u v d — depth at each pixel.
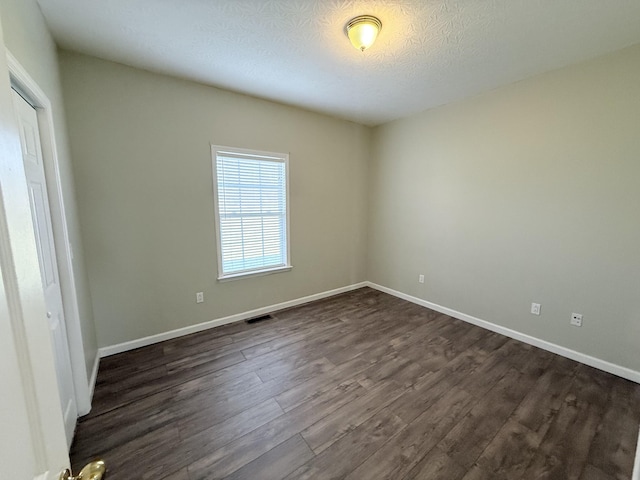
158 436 1.64
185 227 2.81
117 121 2.38
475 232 3.10
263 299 3.46
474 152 3.03
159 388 2.06
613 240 2.20
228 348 2.63
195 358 2.46
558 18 1.74
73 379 1.74
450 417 1.79
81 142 2.24
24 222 0.51
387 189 4.09
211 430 1.68
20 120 1.30
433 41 1.99
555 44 2.02
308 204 3.72
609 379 2.18
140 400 1.93
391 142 3.96
